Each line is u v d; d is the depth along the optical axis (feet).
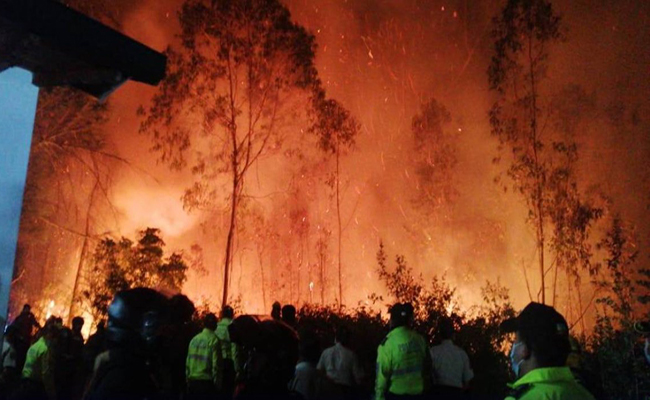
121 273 64.28
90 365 39.14
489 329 47.83
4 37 13.80
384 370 27.04
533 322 10.60
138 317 11.82
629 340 34.14
